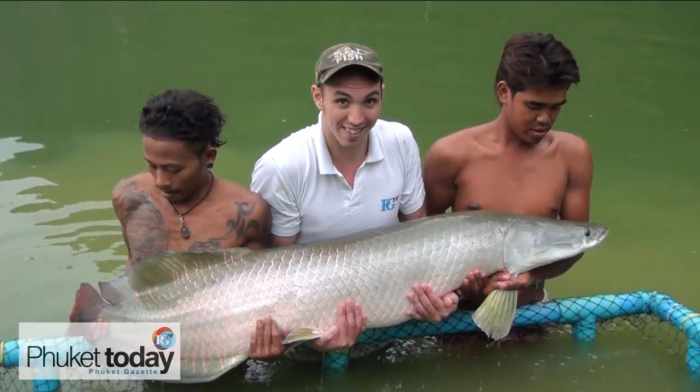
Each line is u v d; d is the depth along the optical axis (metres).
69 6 10.23
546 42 3.62
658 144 6.50
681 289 4.57
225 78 7.84
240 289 3.31
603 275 4.71
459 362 3.91
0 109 7.04
